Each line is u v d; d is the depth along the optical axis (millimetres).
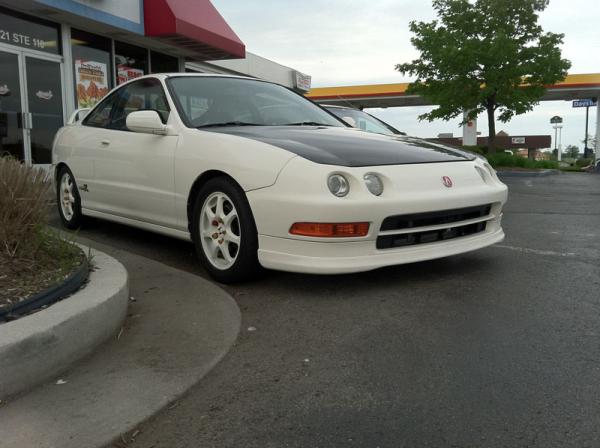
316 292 3564
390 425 2076
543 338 2807
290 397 2297
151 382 2406
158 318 3115
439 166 3785
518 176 17359
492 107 20094
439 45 19188
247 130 4008
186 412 2209
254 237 3547
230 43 12961
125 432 2057
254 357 2666
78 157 5254
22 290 2699
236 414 2186
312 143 3688
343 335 2887
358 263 3326
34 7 9117
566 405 2176
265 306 3336
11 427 2076
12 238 2973
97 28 10594
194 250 4770
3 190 2959
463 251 3760
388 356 2635
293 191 3297
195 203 3914
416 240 3578
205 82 4738
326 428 2072
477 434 2002
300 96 5301
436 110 20328
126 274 3178
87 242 4859
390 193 3391
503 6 18391
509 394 2268
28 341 2328
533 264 4234
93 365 2566
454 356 2619
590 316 3104
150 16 11125
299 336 2891
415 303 3334
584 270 4059
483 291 3553
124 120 4883
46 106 10016
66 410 2189
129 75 12109
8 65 9273
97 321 2699
